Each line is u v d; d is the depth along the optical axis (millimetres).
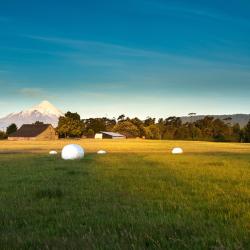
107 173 24188
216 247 7750
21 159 42281
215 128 199875
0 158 44781
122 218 10844
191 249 7863
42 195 15242
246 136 166250
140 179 20734
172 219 10555
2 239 8891
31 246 8375
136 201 13797
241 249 7629
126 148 91750
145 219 10594
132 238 8562
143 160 37781
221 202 13461
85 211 12039
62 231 9703
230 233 8961
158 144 128875
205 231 9266
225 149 84938
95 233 9297
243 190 16375
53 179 21172
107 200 14094
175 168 27859
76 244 8281
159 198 14516
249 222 10156
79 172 24953
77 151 42844
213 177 21766
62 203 13688
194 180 20297
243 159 39500
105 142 149625
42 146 105000
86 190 16609
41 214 11922
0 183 19688
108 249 7918
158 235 8906
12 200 14273
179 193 15633
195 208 12430
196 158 41469
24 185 18625
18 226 10445
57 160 39656
